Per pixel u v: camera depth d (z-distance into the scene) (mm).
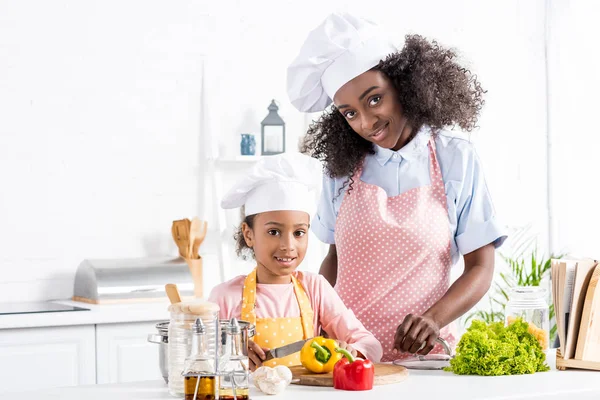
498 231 2307
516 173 5129
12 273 4082
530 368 2012
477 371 2004
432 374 2027
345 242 2430
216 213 4387
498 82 5098
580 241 5129
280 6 4605
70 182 4195
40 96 4148
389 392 1795
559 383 1894
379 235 2354
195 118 4434
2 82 4086
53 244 4160
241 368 1666
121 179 4285
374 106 2227
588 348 2076
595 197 5094
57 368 3533
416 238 2326
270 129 4504
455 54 2385
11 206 4094
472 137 5023
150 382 1980
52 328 3529
